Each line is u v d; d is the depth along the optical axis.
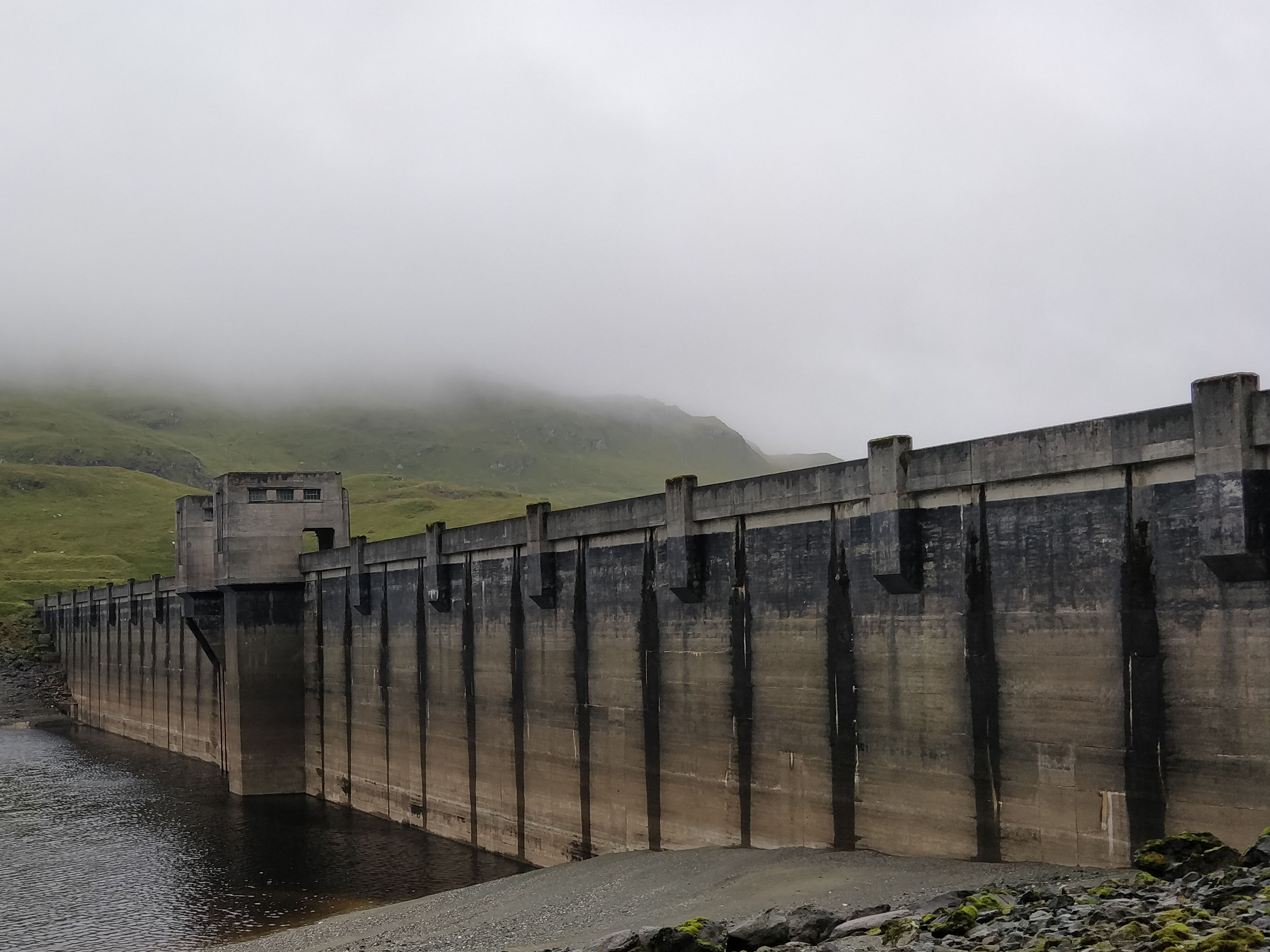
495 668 60.09
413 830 68.50
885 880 34.12
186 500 93.12
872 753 38.00
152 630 123.06
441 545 65.12
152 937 48.16
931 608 36.09
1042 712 32.75
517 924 40.41
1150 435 30.16
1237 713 28.27
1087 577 31.73
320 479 85.44
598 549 51.94
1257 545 27.66
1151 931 21.92
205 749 104.50
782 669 41.72
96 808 79.62
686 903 37.34
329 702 80.25
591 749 52.25
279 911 51.56
